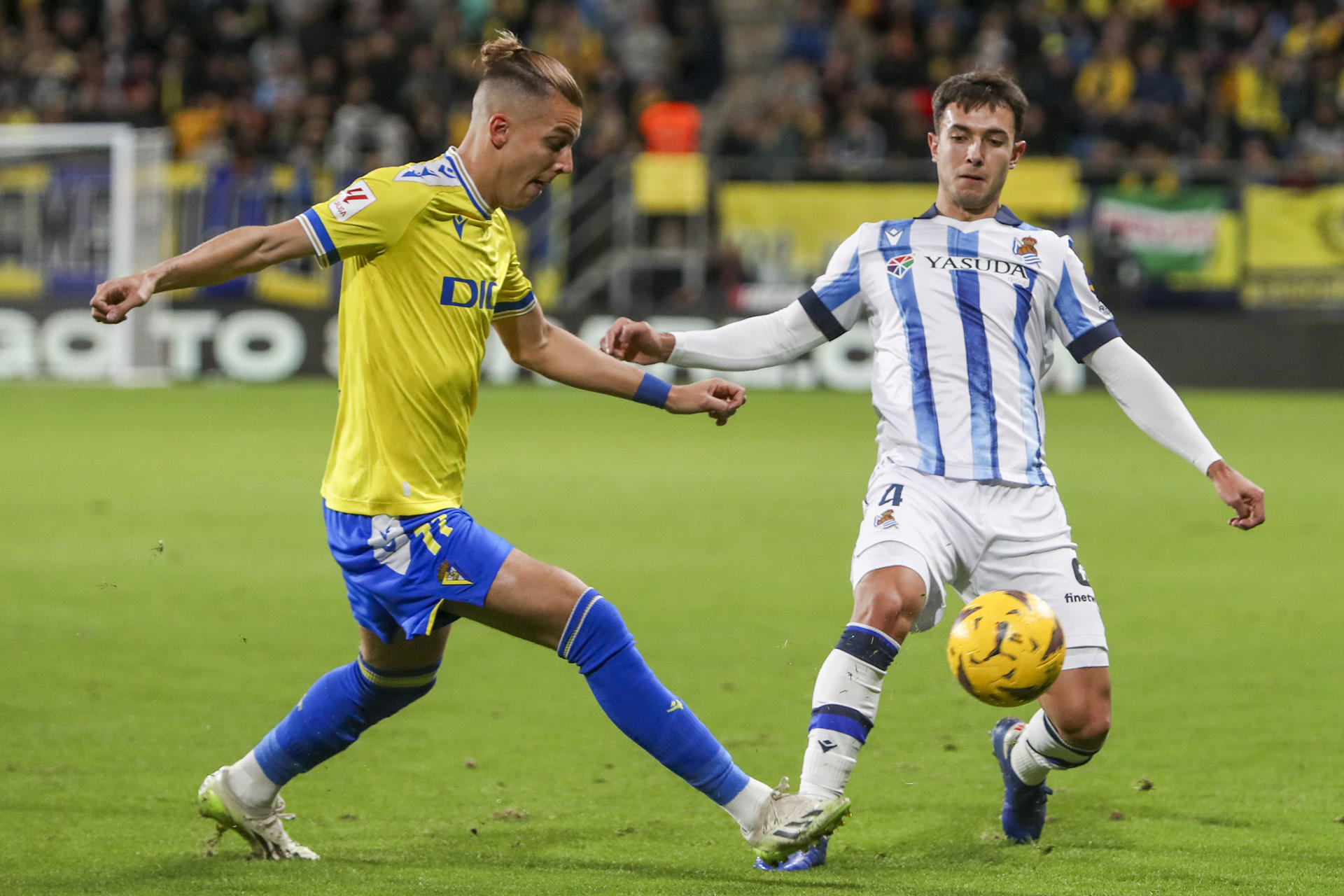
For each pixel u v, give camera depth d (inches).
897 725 725.3
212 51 3088.1
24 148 2591.0
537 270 2738.7
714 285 2696.9
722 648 877.2
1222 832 563.8
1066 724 528.4
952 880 502.6
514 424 2100.1
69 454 1692.9
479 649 889.5
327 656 848.3
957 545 536.7
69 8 3186.5
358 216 479.2
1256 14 3223.4
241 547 1175.6
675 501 1427.2
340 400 507.2
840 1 3326.8
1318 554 1188.5
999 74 558.6
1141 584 1074.7
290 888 487.5
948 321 549.0
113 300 447.2
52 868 509.7
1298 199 2583.7
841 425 2126.0
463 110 2982.3
